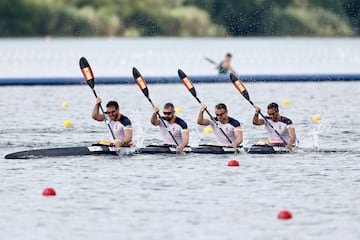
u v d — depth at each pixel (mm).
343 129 99000
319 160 78062
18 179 69250
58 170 72875
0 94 137750
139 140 91938
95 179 69188
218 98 133625
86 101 129000
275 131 83000
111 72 179500
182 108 121062
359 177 70125
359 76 161500
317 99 131375
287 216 56438
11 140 90500
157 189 65500
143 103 127062
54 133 96000
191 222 55656
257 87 150375
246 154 80875
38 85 153375
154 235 52688
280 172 72188
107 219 56500
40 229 54125
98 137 93250
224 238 51906
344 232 53094
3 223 55594
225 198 62406
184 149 81125
